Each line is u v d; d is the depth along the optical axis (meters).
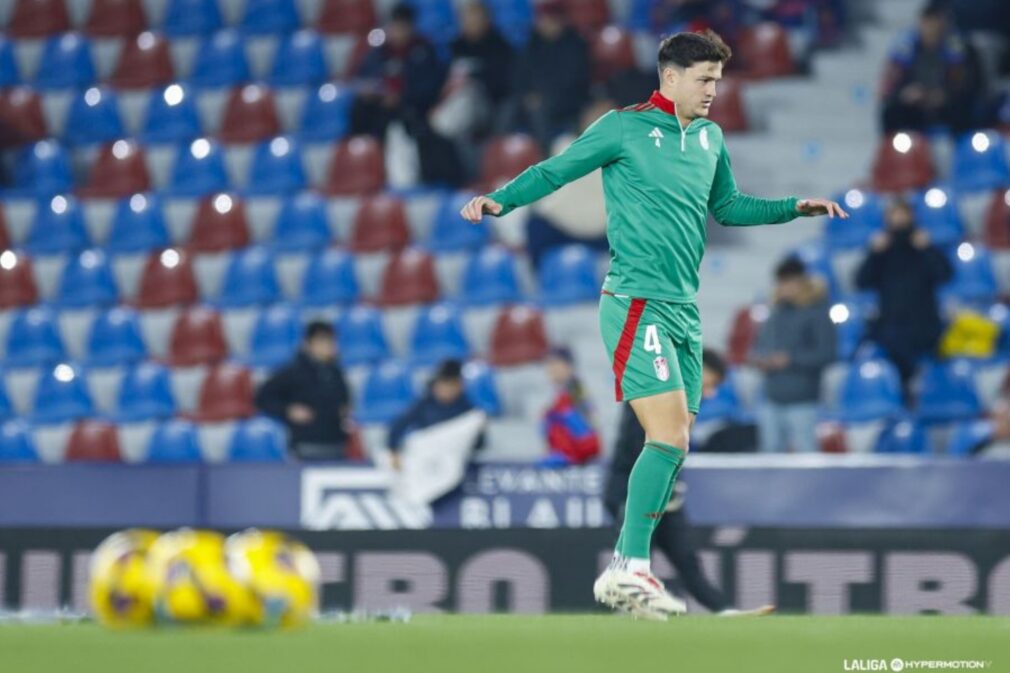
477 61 62.88
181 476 44.62
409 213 61.78
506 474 43.59
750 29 64.62
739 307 56.84
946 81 60.09
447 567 38.38
